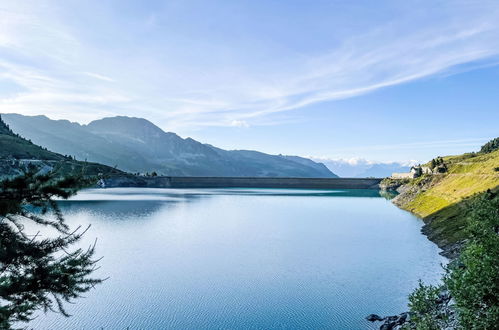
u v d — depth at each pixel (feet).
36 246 58.34
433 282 219.00
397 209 624.18
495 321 89.76
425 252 296.71
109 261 264.52
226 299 192.85
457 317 105.81
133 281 220.43
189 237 360.48
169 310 178.19
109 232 380.17
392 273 238.48
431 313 116.16
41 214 57.06
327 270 246.27
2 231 55.31
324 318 169.37
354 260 272.10
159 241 338.34
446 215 415.03
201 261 268.00
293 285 215.31
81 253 64.23
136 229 401.90
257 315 172.86
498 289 94.22
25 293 58.03
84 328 158.10
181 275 232.94
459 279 101.60
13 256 54.80
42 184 53.31
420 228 417.49
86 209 582.76
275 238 358.23
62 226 59.88
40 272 57.41
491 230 123.85
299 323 164.86
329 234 382.01
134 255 284.00
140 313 174.29
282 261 268.82
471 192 496.23
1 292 53.88
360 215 540.52
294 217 519.19
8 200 51.67
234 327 160.25
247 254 290.76
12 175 53.42
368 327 160.35
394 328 154.51
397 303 187.21
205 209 617.21
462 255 128.16
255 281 222.28
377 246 320.29
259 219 497.05
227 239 352.90
